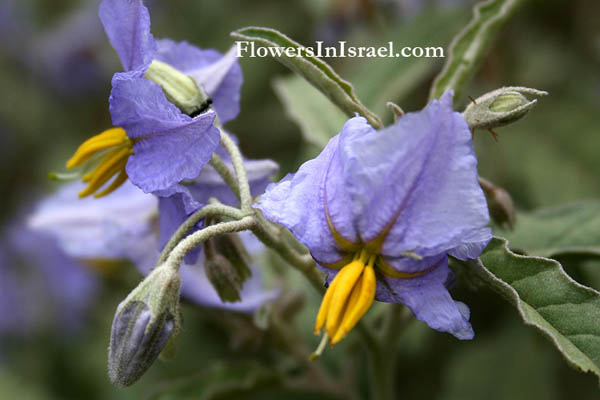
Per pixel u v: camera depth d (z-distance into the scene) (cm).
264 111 31
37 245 29
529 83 27
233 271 17
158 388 21
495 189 18
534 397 23
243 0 33
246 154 31
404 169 14
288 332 21
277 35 17
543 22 27
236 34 17
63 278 30
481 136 25
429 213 15
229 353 26
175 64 18
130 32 16
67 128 36
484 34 18
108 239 19
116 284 30
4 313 30
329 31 28
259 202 15
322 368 21
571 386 24
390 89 22
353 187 15
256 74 31
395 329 19
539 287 16
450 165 14
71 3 37
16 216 32
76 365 29
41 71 36
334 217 15
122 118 16
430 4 24
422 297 15
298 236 15
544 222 20
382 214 15
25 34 36
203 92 17
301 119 21
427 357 24
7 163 36
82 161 16
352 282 15
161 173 16
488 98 16
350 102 17
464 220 15
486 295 24
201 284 19
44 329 30
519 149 26
